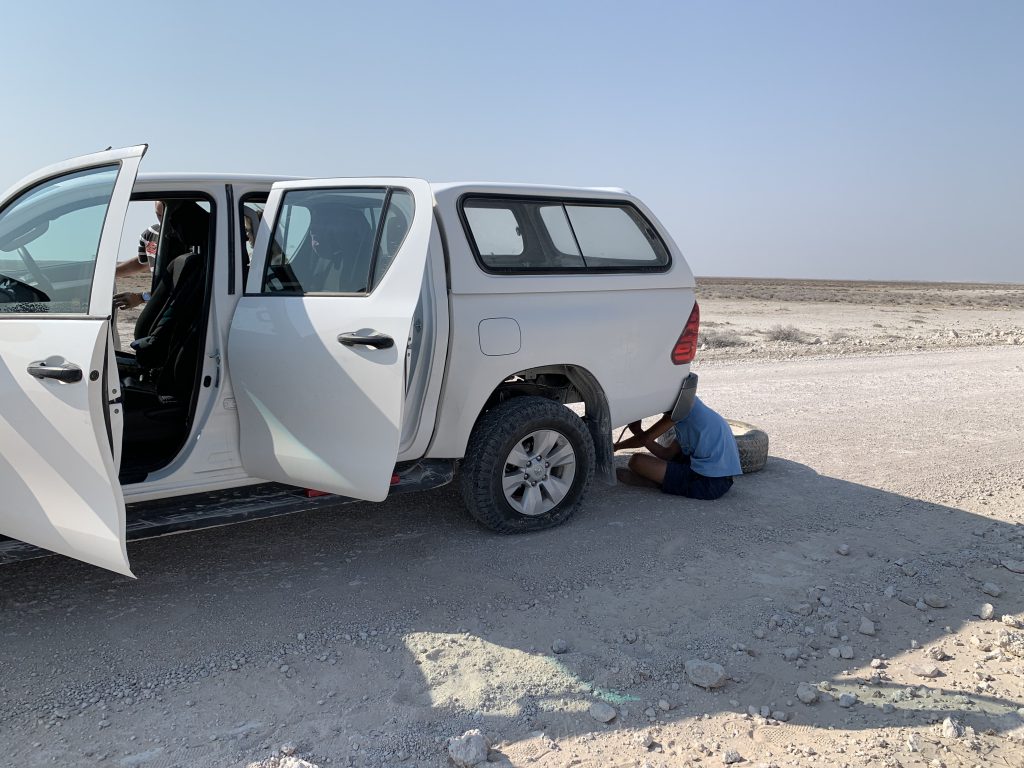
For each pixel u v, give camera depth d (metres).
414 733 3.02
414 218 3.99
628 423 5.43
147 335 5.20
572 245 5.08
